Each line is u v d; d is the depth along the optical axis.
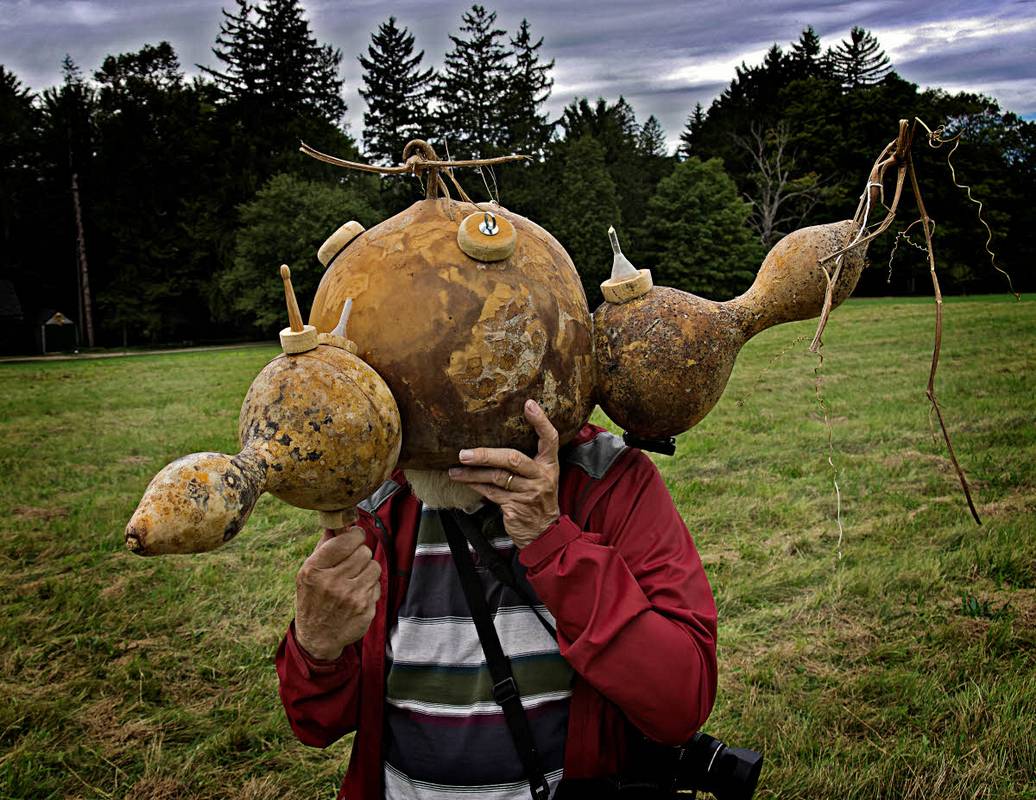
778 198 50.09
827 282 1.51
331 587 1.49
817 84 59.44
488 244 1.33
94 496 7.64
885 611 4.27
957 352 15.14
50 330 46.50
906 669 3.72
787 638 4.11
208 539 1.05
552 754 1.52
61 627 4.66
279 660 1.72
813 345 1.49
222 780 3.26
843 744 3.20
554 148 51.47
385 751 1.66
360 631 1.54
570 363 1.39
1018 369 12.46
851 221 1.56
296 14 57.12
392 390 1.32
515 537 1.43
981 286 44.78
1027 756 3.05
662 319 1.48
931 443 7.91
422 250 1.36
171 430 11.34
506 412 1.34
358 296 1.36
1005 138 45.25
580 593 1.39
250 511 1.11
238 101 55.81
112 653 4.31
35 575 5.56
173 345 50.78
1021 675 3.59
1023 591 4.43
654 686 1.38
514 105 50.06
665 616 1.47
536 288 1.36
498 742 1.52
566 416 1.40
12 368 26.80
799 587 4.70
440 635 1.59
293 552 5.77
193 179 52.53
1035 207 44.81
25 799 3.17
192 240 51.03
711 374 1.49
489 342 1.31
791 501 6.33
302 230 45.50
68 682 4.00
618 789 1.55
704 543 5.49
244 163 52.91
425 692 1.59
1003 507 5.84
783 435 8.73
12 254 51.78
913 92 49.59
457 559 1.57
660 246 50.66
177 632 4.55
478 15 51.66
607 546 1.48
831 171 48.97
